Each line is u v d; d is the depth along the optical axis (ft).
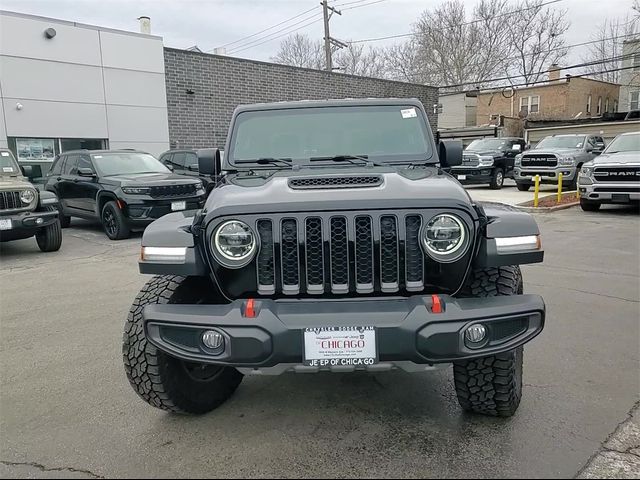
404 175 10.15
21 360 13.16
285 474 8.27
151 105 50.16
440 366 8.91
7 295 19.80
